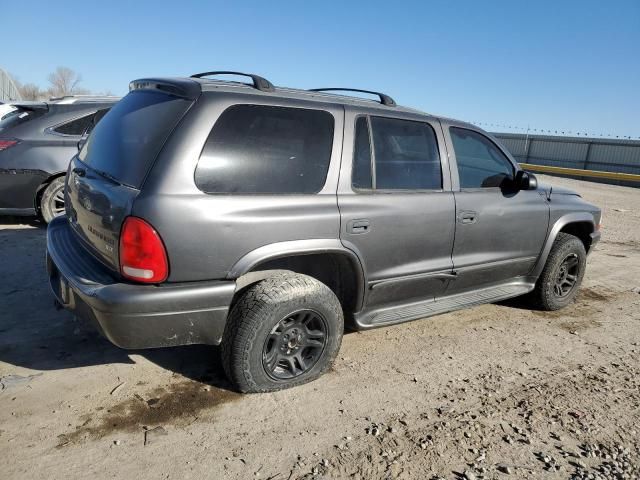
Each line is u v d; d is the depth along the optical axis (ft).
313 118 10.44
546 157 109.40
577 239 16.03
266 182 9.68
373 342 13.05
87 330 12.29
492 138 14.01
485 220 13.21
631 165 95.66
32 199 20.35
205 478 7.92
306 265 11.00
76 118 20.81
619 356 13.32
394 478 8.22
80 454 8.22
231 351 9.68
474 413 10.19
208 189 9.04
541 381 11.69
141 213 8.52
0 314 12.84
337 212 10.37
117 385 10.18
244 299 9.65
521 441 9.40
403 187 11.74
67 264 9.79
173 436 8.82
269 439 8.94
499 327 14.67
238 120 9.49
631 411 10.64
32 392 9.74
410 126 12.07
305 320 10.33
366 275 11.16
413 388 10.96
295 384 10.52
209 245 8.97
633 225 35.09
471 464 8.68
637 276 21.20
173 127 9.06
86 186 9.93
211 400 9.91
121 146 9.80
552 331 14.66
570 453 9.16
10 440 8.41
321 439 9.04
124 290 8.61
